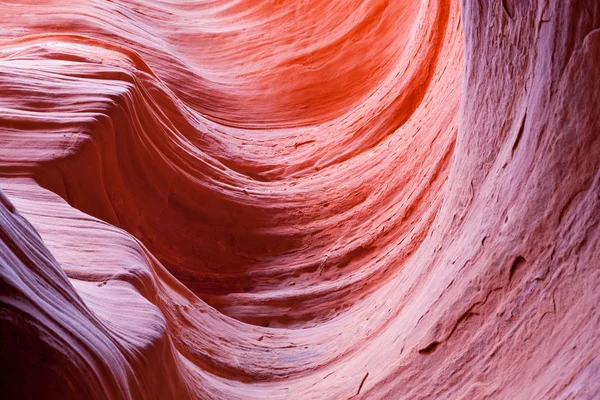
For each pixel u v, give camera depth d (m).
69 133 5.45
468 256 3.27
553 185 2.63
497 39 3.15
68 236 4.00
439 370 3.24
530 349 2.68
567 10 2.49
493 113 3.27
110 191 5.91
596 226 2.42
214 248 7.07
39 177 5.00
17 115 5.50
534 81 2.80
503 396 2.73
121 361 2.49
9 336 1.79
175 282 4.97
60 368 1.94
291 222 7.50
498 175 3.14
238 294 6.53
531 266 2.75
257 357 4.86
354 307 5.89
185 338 4.42
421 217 6.23
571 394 2.30
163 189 6.78
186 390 3.37
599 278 2.39
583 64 2.44
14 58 7.87
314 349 5.08
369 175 7.58
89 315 2.50
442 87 7.20
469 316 3.14
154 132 6.91
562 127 2.58
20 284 1.94
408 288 4.29
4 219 2.12
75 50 8.10
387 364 3.73
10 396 1.78
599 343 2.30
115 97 6.11
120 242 4.09
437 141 6.56
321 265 6.82
